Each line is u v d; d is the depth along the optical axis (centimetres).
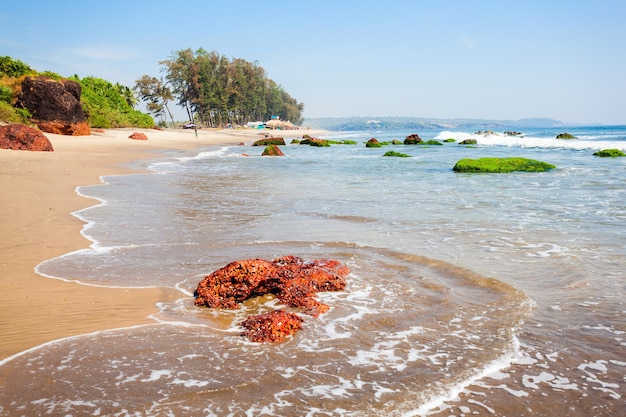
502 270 756
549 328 541
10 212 1209
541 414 380
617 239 934
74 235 1002
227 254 868
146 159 3303
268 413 378
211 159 3484
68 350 488
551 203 1374
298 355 482
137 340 515
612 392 411
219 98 13325
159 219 1184
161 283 712
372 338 522
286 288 653
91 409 382
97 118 6525
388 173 2355
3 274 739
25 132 3109
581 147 4159
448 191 1669
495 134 7225
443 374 441
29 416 373
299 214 1252
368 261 823
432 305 620
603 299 627
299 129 17050
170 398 399
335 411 381
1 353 481
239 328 554
